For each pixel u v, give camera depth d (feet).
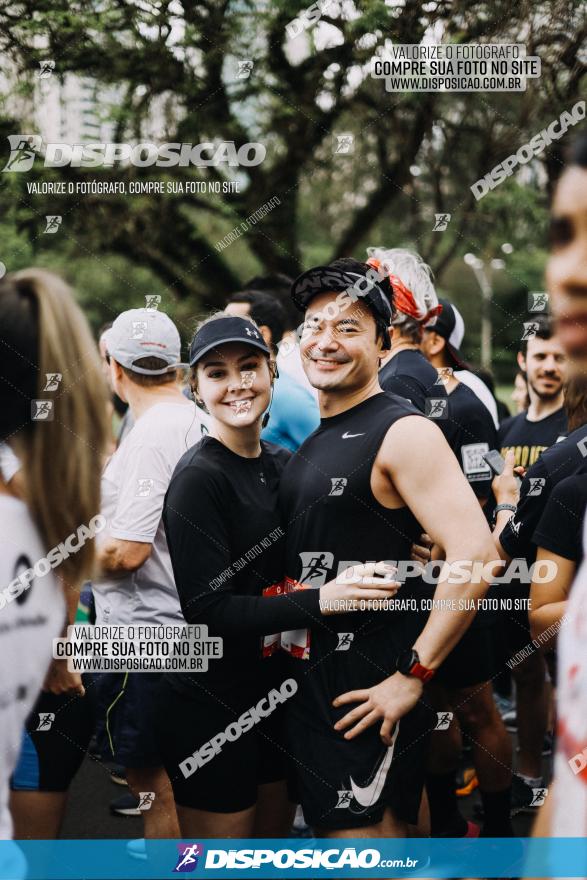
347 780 5.54
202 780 5.98
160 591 6.93
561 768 2.91
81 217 16.11
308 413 8.04
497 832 7.44
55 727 6.36
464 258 21.27
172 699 6.05
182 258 20.43
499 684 10.77
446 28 11.79
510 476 7.63
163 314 7.29
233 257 21.58
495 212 16.35
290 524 5.79
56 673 6.35
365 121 18.54
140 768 6.88
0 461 3.63
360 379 5.65
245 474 5.95
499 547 7.16
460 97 15.71
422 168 19.22
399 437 5.32
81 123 14.51
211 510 5.70
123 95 15.15
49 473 3.67
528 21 10.02
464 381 9.08
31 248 15.35
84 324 4.10
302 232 25.04
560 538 6.02
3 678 3.33
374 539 5.49
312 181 22.62
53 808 6.41
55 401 3.80
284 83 17.31
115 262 18.71
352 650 5.55
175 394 7.30
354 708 5.53
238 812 6.04
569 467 6.71
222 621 5.61
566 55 9.97
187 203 19.76
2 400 3.73
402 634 5.56
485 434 8.05
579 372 2.70
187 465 5.82
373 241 23.31
